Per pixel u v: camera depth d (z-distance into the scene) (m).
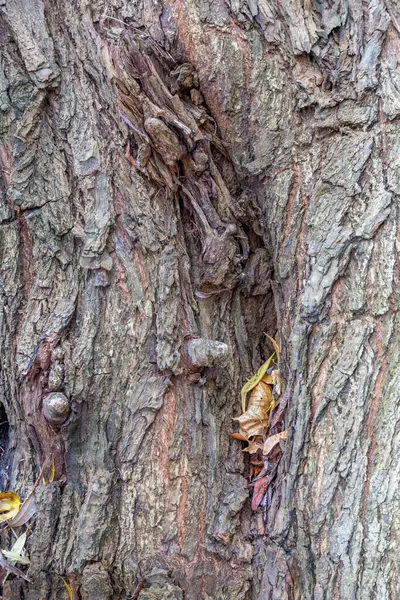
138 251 1.56
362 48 1.57
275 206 1.59
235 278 1.61
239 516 1.57
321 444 1.52
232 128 1.61
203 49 1.59
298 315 1.55
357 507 1.48
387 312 1.51
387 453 1.49
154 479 1.54
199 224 1.61
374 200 1.53
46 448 1.55
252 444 1.59
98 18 1.61
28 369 1.53
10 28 1.58
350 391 1.51
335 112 1.57
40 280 1.56
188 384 1.56
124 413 1.54
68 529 1.53
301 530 1.51
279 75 1.59
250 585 1.54
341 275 1.54
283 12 1.59
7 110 1.57
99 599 1.51
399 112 1.54
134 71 1.57
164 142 1.57
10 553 1.52
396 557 1.46
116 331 1.54
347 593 1.46
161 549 1.53
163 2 1.61
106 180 1.56
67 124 1.57
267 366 1.62
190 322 1.58
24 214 1.56
